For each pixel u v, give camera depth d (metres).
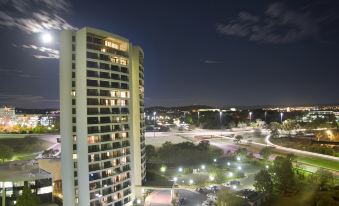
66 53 113.06
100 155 113.00
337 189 135.62
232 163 199.75
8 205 121.19
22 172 133.00
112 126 118.00
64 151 114.19
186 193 140.12
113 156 117.12
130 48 129.12
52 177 132.38
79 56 112.81
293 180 139.88
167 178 159.00
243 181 159.88
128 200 123.31
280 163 149.75
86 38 111.75
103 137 114.44
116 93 120.81
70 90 112.88
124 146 121.81
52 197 129.12
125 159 122.75
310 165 189.25
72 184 112.50
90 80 112.12
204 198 132.88
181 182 156.38
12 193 122.50
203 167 180.75
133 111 132.75
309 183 139.38
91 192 109.94
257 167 190.25
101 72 115.38
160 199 130.12
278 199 126.81
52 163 146.88
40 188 126.69
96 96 113.06
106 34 117.56
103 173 113.56
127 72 125.94
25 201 110.12
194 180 159.25
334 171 173.38
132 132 127.44
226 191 122.62
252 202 116.94
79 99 112.12
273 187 138.00
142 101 140.38
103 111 115.06
